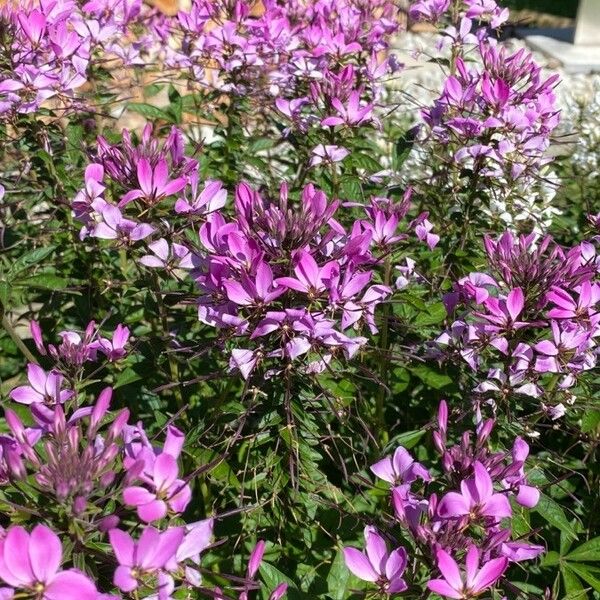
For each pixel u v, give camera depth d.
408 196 0.47
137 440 0.32
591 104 0.77
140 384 0.53
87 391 0.58
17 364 0.66
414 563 0.33
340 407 0.44
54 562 0.25
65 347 0.41
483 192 0.56
